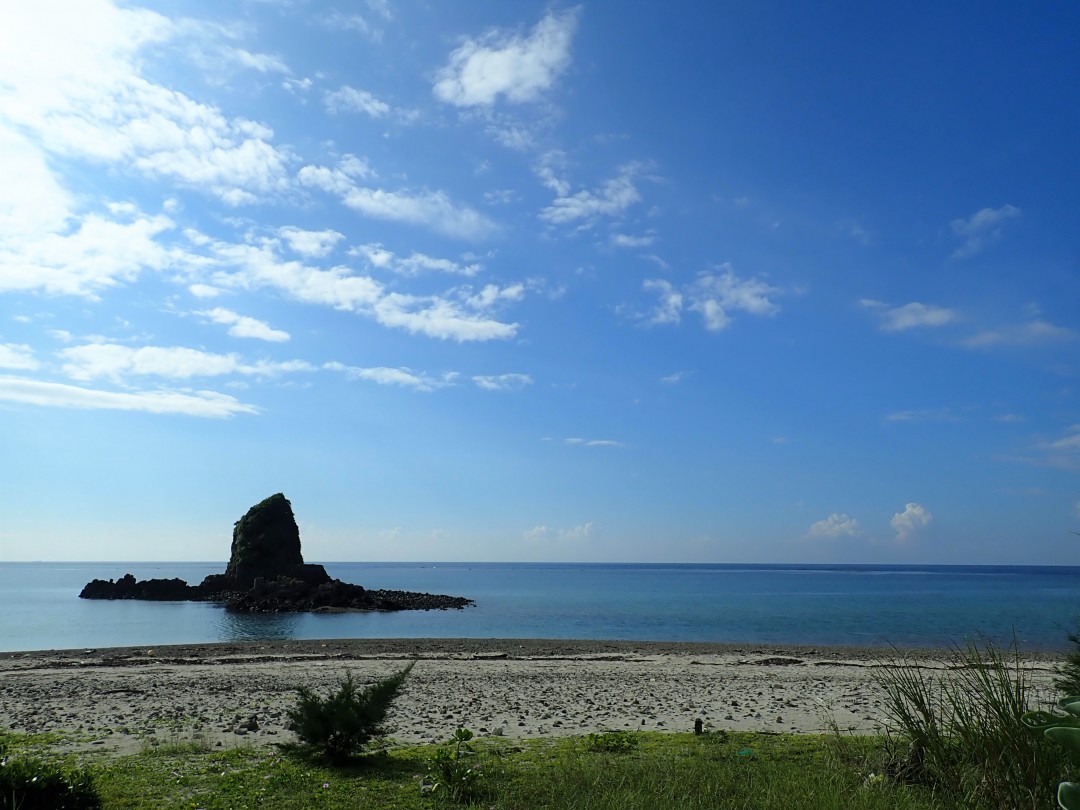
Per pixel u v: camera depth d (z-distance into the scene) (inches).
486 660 1264.8
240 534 3814.0
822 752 442.0
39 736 534.6
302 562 3855.8
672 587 5408.5
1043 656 941.8
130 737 539.8
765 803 317.7
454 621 2509.8
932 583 6530.5
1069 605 3179.1
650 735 531.5
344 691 460.8
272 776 399.5
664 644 1630.2
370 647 1524.4
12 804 293.0
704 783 355.3
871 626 2217.0
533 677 980.6
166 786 377.7
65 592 4409.5
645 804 327.0
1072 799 195.5
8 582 6122.1
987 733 310.5
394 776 402.9
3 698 781.3
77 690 837.8
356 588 3348.9
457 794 354.3
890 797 317.1
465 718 657.0
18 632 2076.8
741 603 3422.7
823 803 311.9
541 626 2314.2
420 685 888.9
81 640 1867.6
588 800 332.2
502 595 4180.6
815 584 6141.7
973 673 350.0
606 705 740.7
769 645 1641.2
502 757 457.1
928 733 347.6
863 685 903.7
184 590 3774.6
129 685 880.3
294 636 2011.6
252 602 3189.0
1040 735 290.4
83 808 322.7
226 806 342.6
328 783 384.8
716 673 1047.0
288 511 3897.6
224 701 753.0
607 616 2679.6
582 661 1258.6
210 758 447.8
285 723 617.9
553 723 634.2
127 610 3029.0
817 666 1168.8
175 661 1225.4
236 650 1457.9
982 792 300.4
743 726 620.7
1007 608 2979.8
